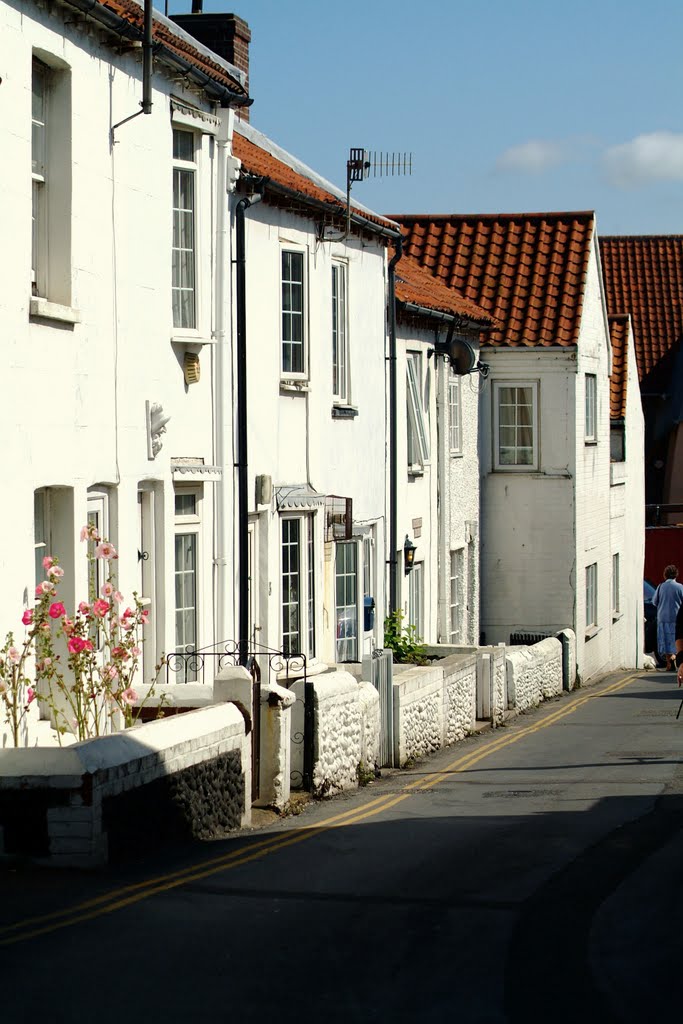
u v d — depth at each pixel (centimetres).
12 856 1232
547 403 3659
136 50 1684
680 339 5466
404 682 2127
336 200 2472
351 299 2545
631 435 4481
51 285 1559
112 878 1202
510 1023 810
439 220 3944
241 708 1545
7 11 1394
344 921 1059
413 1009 838
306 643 2322
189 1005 843
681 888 1162
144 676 1802
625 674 4016
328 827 1516
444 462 3192
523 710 2930
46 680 1544
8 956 949
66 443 1544
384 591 2733
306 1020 816
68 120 1558
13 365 1409
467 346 3172
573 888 1171
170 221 1848
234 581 2034
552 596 3675
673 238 5891
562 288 3734
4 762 1230
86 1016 820
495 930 1030
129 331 1722
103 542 1568
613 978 901
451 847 1380
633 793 1731
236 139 2436
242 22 2652
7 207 1397
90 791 1220
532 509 3678
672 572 3922
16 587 1412
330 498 2428
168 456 1844
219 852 1347
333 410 2456
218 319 1986
